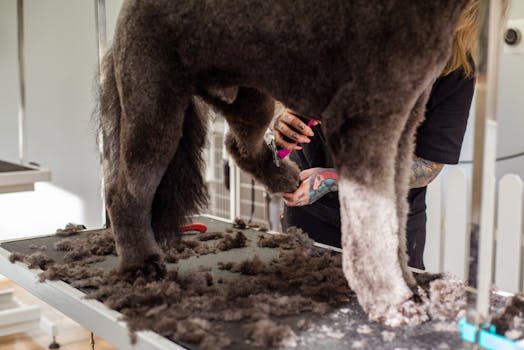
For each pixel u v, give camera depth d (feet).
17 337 7.01
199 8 3.01
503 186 5.13
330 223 5.04
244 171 3.96
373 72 2.55
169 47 3.17
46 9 9.34
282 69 2.86
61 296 3.36
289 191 4.00
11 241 4.53
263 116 3.63
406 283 2.93
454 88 4.26
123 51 3.26
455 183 5.24
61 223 9.64
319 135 4.86
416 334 2.65
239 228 4.90
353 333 2.66
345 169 2.66
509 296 3.29
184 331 2.60
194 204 3.66
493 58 2.46
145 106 3.22
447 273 3.46
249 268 3.59
